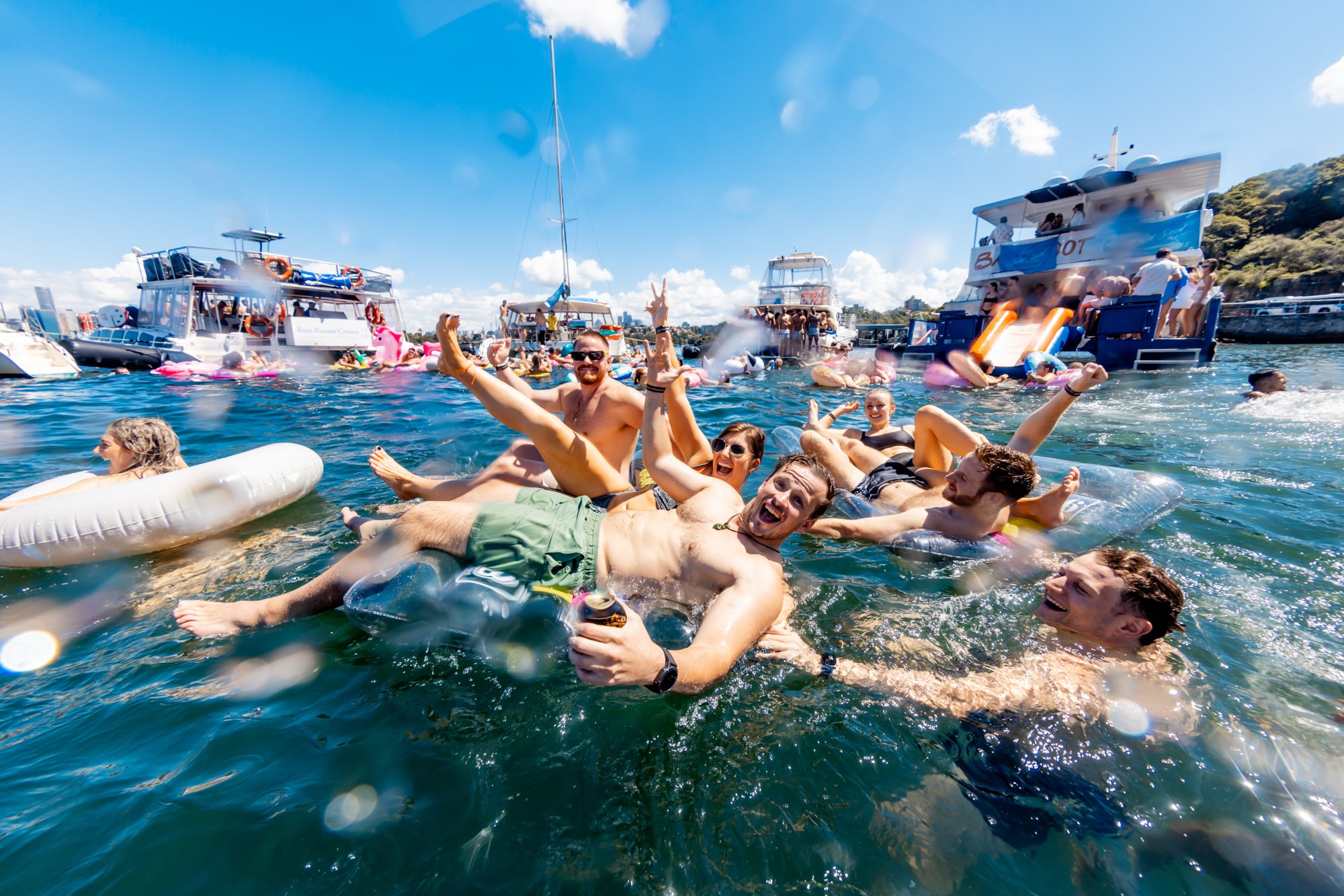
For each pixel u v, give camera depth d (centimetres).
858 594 257
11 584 263
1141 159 1456
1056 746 160
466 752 158
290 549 304
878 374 1318
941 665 197
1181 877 123
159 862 124
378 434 667
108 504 286
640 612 212
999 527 308
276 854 126
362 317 2275
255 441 616
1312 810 137
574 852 129
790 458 236
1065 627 214
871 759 158
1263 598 237
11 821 134
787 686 188
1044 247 1577
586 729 167
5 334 1402
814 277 2616
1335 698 175
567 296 2491
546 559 210
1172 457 483
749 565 210
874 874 124
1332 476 414
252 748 159
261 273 1975
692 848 130
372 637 210
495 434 670
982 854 130
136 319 2217
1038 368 1166
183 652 207
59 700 181
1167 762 153
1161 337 1247
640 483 362
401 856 126
